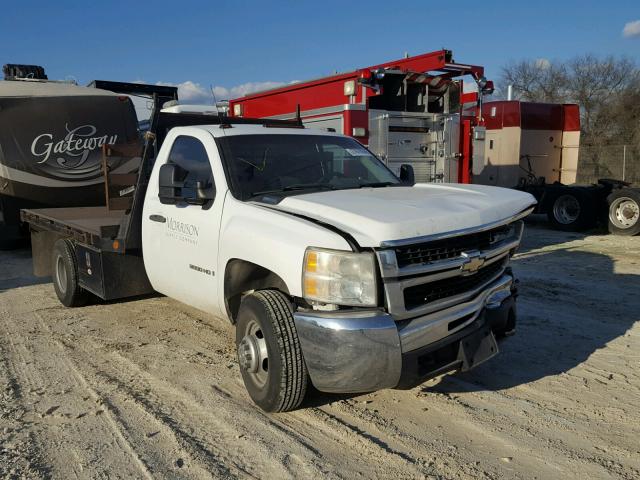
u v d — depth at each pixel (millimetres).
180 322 6449
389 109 10602
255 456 3549
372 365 3500
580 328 5992
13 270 9828
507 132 15430
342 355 3514
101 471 3406
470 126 10961
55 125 10938
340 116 9984
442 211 3857
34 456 3574
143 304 7242
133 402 4332
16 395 4488
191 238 4906
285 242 3811
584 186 13633
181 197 4992
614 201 12773
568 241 12031
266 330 3896
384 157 10070
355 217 3674
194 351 5477
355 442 3711
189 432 3861
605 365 4973
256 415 4098
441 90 10789
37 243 8172
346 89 9914
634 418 3994
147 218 5570
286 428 3904
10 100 10633
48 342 5797
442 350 3801
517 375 4789
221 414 4121
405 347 3570
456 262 3777
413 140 10461
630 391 4441
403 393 4457
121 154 6168
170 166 4844
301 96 11258
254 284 4363
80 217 7676
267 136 5254
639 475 3299
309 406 4246
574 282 8047
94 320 6582
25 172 10727
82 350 5539
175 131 5512
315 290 3607
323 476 3324
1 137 10500
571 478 3283
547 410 4141
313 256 3613
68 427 3953
